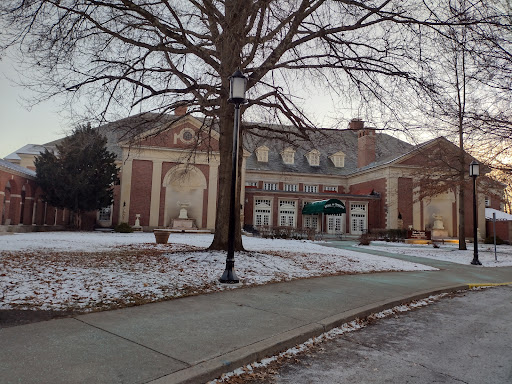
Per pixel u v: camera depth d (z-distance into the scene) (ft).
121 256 41.75
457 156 82.79
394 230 119.85
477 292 35.53
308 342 17.75
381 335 19.74
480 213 139.74
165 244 64.75
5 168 91.97
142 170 120.16
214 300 23.89
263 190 134.41
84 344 14.76
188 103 42.09
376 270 44.78
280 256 46.57
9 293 22.16
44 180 103.81
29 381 11.27
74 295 22.56
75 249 50.06
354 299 26.50
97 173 108.99
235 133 30.30
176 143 122.62
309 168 158.61
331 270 41.06
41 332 15.99
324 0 39.60
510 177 79.20
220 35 37.86
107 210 133.90
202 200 123.85
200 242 75.20
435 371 14.73
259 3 35.22
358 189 153.48
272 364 14.97
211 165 124.57
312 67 41.60
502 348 17.88
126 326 17.47
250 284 29.68
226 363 13.60
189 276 30.48
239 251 42.24
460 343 18.61
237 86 29.86
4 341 14.69
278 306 23.08
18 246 50.52
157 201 120.16
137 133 46.80
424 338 19.38
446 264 59.77
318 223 140.56
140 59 40.19
